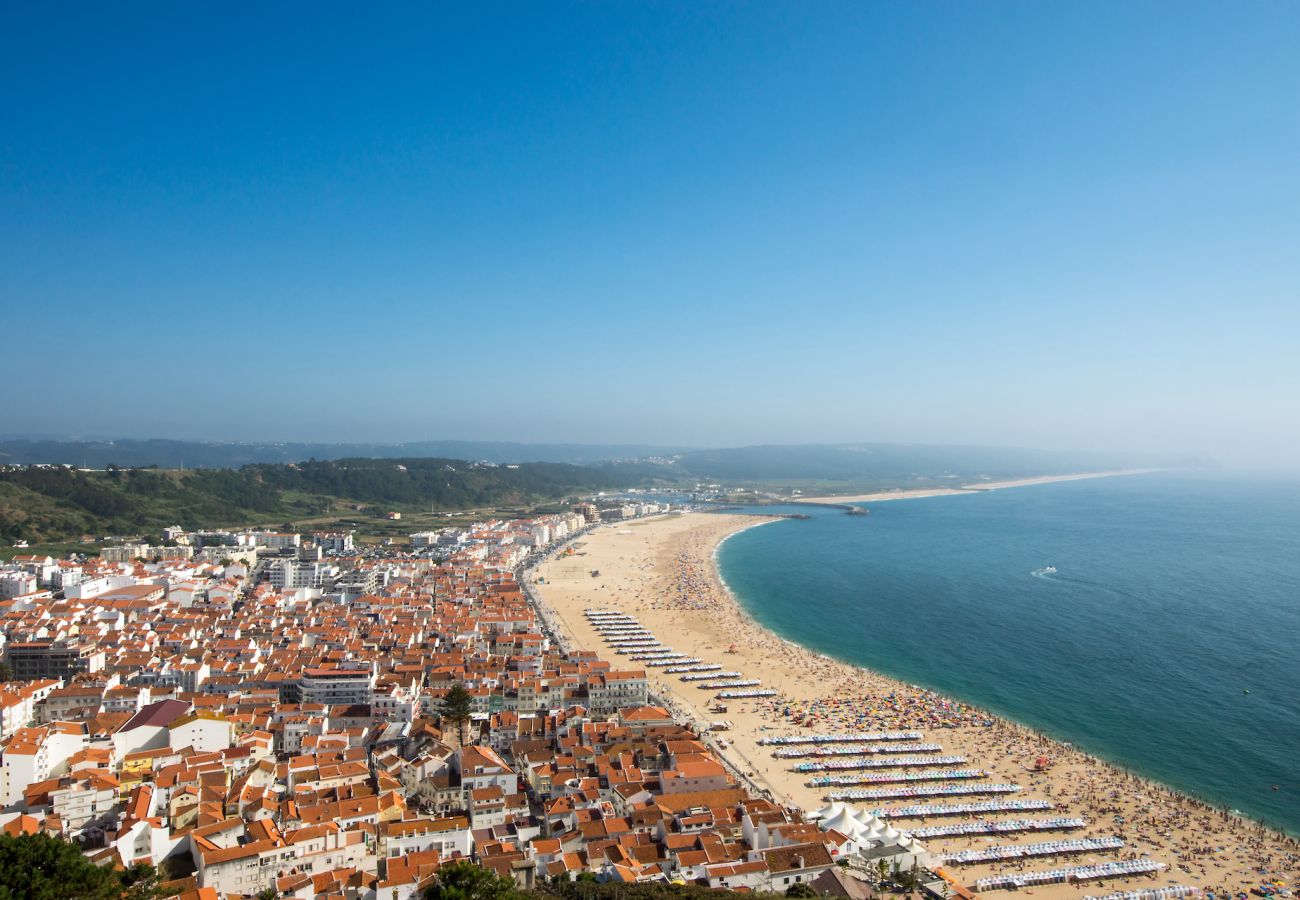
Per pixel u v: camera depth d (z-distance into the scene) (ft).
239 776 592.60
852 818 601.21
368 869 491.72
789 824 554.05
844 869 537.24
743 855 525.75
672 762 651.25
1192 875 562.66
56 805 503.61
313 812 525.75
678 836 539.29
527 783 649.61
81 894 364.38
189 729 634.84
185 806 525.75
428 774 607.37
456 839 530.68
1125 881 554.87
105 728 645.92
